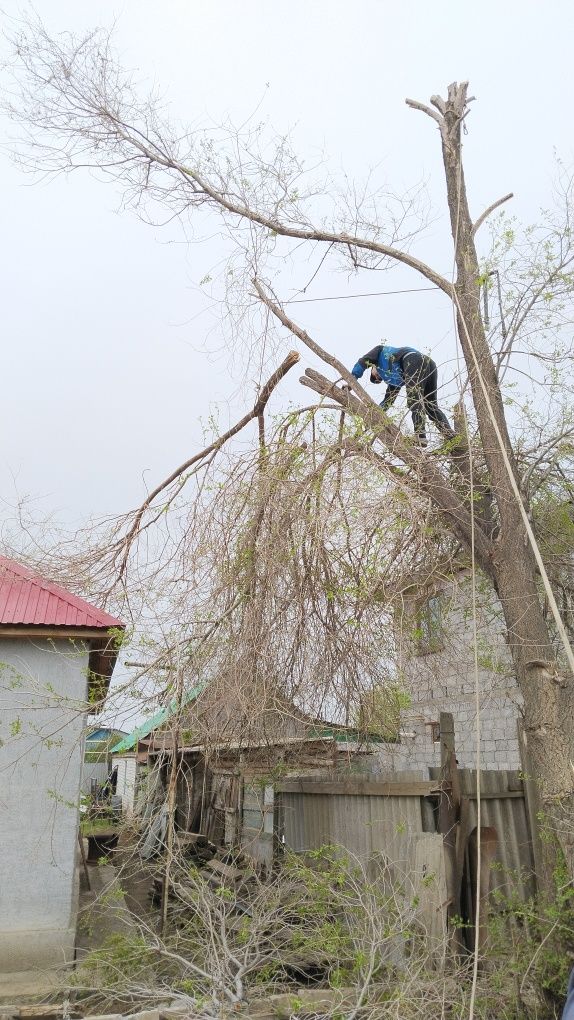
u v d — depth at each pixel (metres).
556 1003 4.55
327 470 5.84
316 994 4.87
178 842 6.97
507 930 5.34
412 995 4.52
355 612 5.88
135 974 5.41
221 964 5.04
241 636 6.12
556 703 5.09
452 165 6.51
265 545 5.95
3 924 7.07
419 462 5.81
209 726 6.52
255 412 7.12
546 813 4.97
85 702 6.90
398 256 6.66
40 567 7.59
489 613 7.41
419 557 6.04
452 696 11.27
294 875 5.94
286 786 8.66
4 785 7.37
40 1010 5.20
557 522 6.46
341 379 6.49
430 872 5.64
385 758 10.05
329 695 6.47
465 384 5.89
